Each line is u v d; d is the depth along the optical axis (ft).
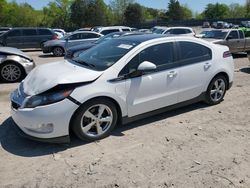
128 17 278.26
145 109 16.72
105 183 11.85
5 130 16.78
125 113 16.02
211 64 19.54
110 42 18.31
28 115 13.83
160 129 16.79
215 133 16.31
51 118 13.78
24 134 14.51
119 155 13.93
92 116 14.89
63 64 17.08
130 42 17.12
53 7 277.03
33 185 11.78
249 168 12.85
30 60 30.78
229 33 49.62
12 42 66.85
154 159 13.56
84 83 14.42
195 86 18.93
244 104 21.27
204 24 201.16
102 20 269.85
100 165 13.11
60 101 13.84
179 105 18.51
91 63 16.25
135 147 14.69
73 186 11.71
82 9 266.77
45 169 12.84
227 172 12.54
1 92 25.88
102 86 14.83
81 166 13.05
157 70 16.81
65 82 14.01
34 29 68.18
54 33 69.77
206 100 20.25
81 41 59.47
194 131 16.55
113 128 15.85
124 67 15.62
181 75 17.93
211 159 13.57
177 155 13.92
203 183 11.80
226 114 19.19
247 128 17.01
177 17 322.75
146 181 11.94
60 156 13.88
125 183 11.83
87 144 14.99
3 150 14.48
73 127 14.56
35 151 14.37
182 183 11.81
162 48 17.24
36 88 14.39
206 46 19.56
